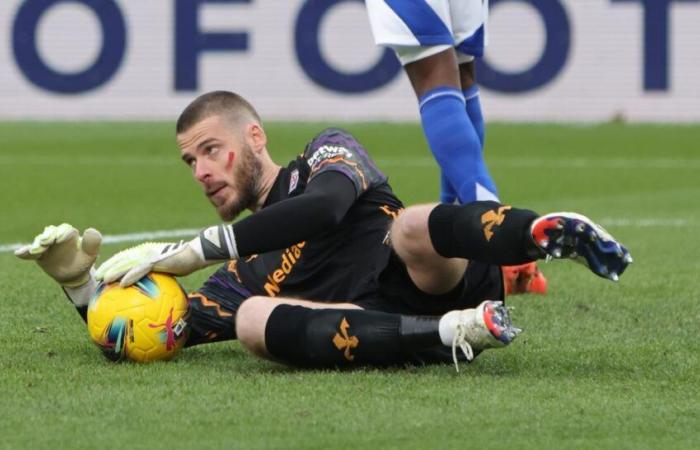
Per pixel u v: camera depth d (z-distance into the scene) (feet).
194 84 186.19
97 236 39.45
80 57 187.21
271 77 185.47
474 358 39.81
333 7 184.14
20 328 46.11
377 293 38.68
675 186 124.47
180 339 39.29
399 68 185.47
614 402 33.63
